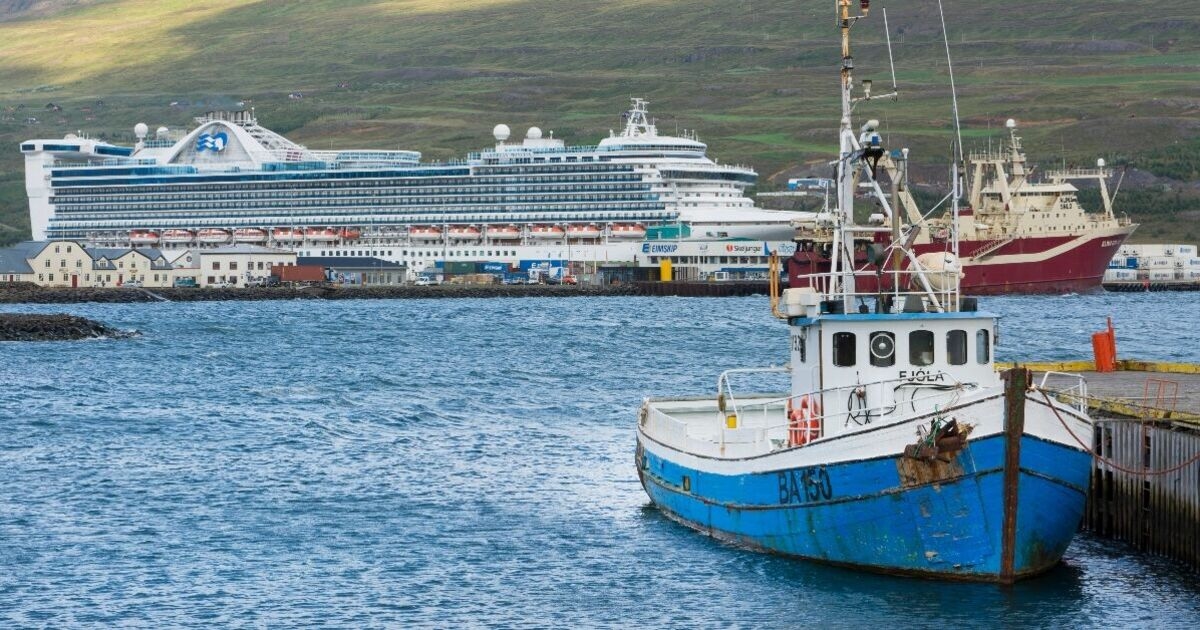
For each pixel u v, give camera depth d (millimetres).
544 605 92750
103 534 112562
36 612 92125
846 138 100625
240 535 112250
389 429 168750
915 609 88812
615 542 108000
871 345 97000
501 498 125938
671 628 87500
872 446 90562
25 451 152375
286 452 151625
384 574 100562
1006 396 88500
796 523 96062
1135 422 102375
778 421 121500
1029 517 89750
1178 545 95750
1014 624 85938
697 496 107438
